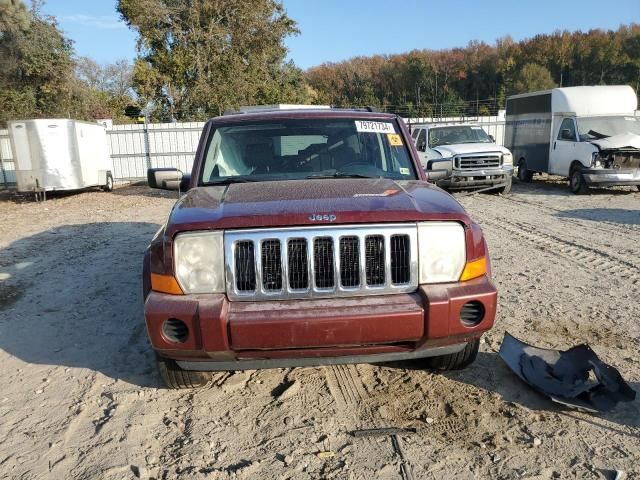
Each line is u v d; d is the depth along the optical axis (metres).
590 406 3.47
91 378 4.19
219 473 2.98
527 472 2.91
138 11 31.30
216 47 32.72
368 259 3.22
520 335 4.73
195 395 3.86
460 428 3.35
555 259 7.46
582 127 15.12
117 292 6.44
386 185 3.93
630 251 7.78
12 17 27.39
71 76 31.41
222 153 4.52
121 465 3.08
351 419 3.49
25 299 6.31
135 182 23.28
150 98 32.88
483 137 16.14
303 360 3.29
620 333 4.75
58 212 14.70
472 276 3.31
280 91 36.34
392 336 3.12
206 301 3.14
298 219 3.18
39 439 3.38
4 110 29.42
